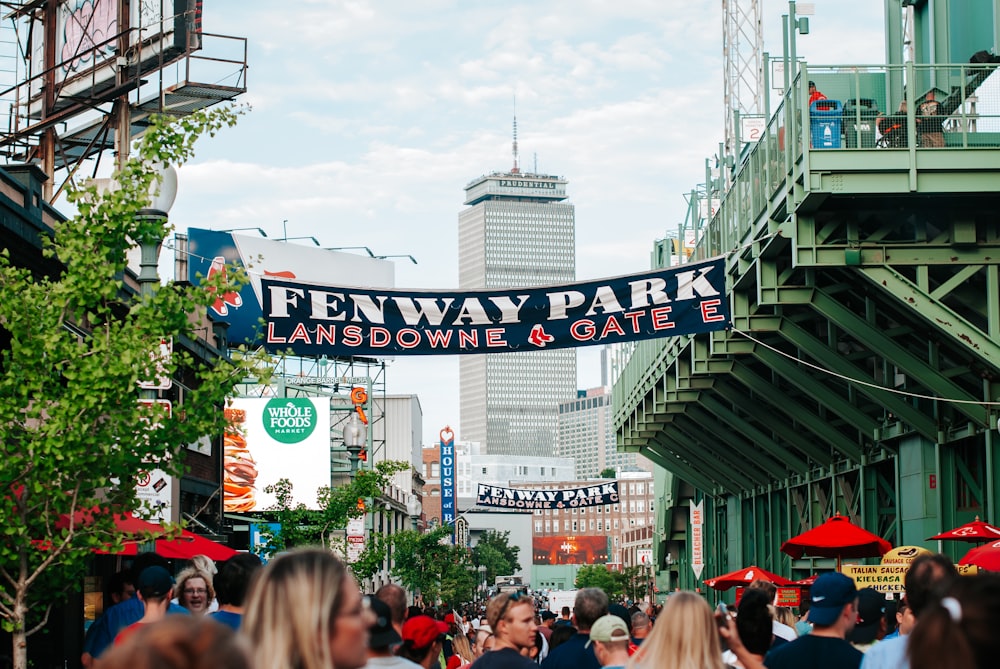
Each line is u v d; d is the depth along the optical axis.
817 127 21.69
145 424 13.15
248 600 3.92
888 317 25.81
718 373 34.72
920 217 22.53
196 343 28.67
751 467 43.41
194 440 13.59
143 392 15.34
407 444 94.81
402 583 71.44
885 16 24.91
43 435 12.38
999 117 21.73
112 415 12.88
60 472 12.69
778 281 24.83
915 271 23.66
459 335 23.55
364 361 66.81
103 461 12.76
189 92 29.72
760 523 44.91
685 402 41.12
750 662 7.54
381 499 71.00
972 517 26.50
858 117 21.48
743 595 8.09
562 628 12.66
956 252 22.30
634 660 6.59
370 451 63.28
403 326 23.41
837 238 23.41
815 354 27.39
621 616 11.72
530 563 172.12
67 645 21.42
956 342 22.72
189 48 29.08
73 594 21.83
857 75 21.62
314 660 3.79
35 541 12.88
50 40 31.03
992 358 22.08
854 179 21.33
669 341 36.59
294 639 3.80
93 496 13.44
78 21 30.34
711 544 54.94
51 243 13.66
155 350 13.16
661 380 39.81
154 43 29.31
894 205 22.34
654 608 26.62
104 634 10.33
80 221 13.62
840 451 33.97
